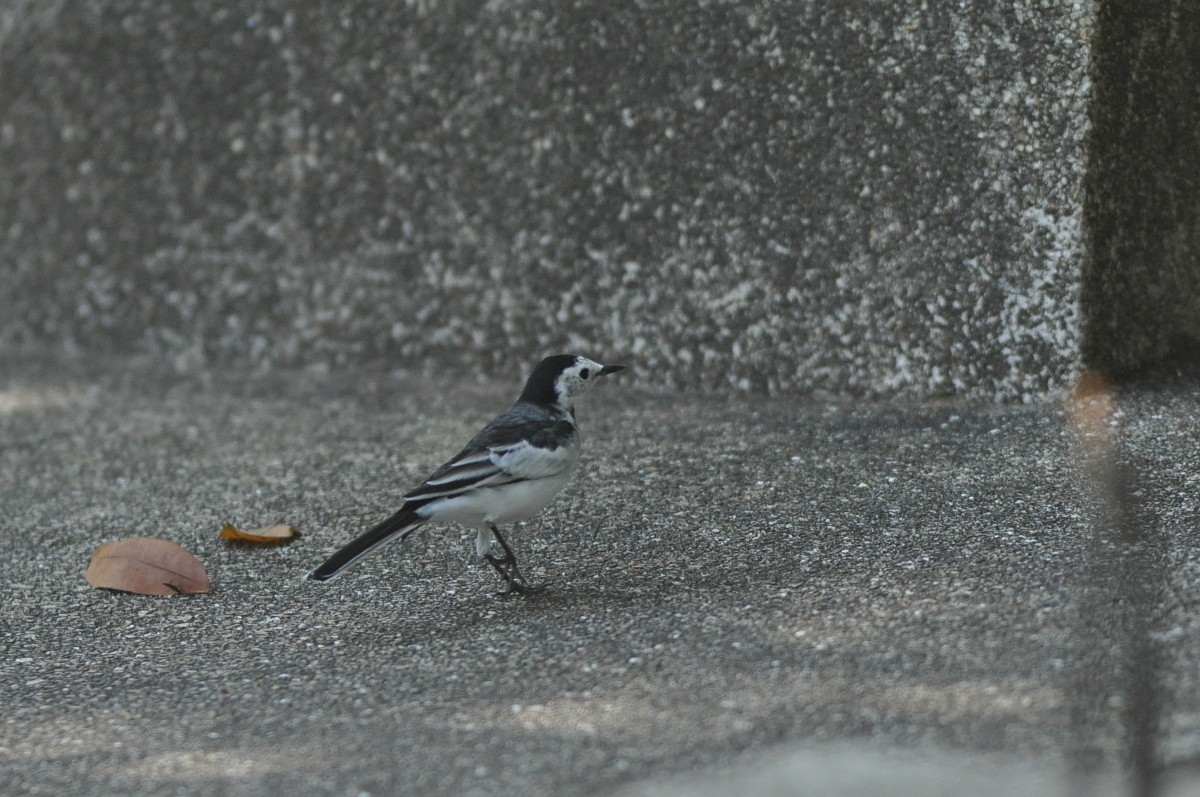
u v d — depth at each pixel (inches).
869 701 244.7
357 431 493.4
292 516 410.0
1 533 413.4
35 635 330.0
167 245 608.4
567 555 354.9
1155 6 412.5
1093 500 344.5
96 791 240.1
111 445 501.0
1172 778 209.2
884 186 446.0
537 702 261.6
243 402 545.6
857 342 461.4
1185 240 436.8
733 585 318.0
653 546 354.0
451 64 524.4
